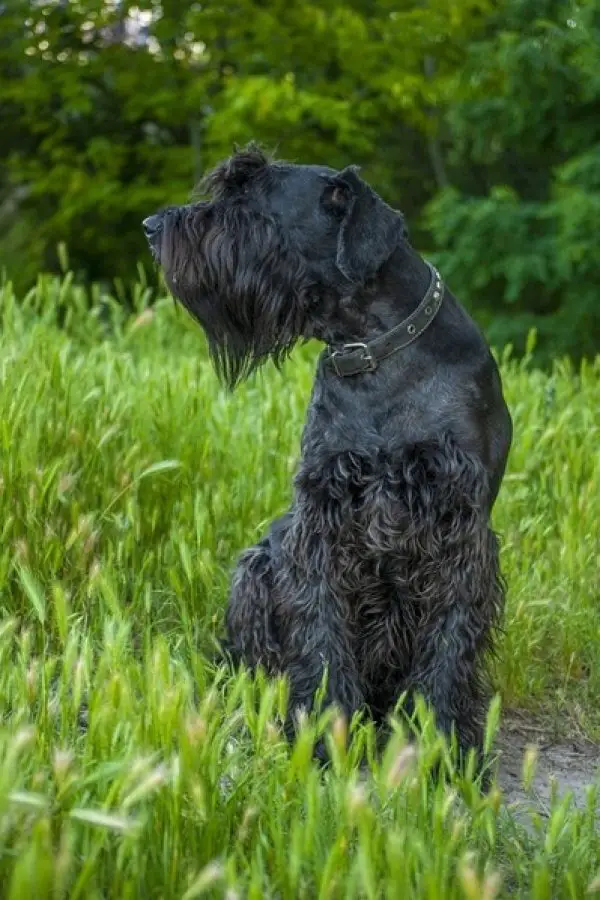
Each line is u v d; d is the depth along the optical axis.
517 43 18.41
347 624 6.25
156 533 7.54
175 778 3.86
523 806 5.53
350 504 6.01
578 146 19.12
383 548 6.00
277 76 21.77
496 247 18.27
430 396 5.98
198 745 3.88
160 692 4.25
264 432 8.73
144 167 23.41
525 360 11.22
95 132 23.67
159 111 21.95
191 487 7.86
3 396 7.41
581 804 5.82
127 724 4.16
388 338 5.96
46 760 4.19
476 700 6.22
